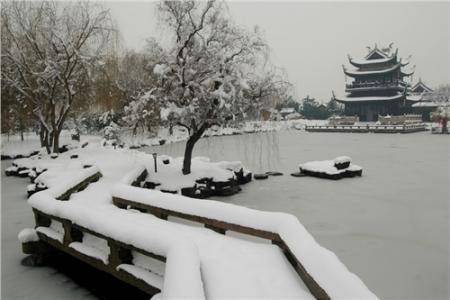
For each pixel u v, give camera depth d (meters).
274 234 5.27
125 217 7.04
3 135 30.73
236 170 17.72
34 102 22.89
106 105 25.70
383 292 7.29
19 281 7.27
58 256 8.17
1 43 21.73
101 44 23.36
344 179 19.36
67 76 22.33
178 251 4.16
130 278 5.48
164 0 14.80
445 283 7.59
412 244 9.84
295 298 3.97
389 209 13.40
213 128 16.55
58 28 22.28
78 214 6.52
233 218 5.75
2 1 22.09
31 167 20.17
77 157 20.02
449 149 34.72
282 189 16.75
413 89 92.50
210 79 14.55
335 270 3.66
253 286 4.24
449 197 15.12
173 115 14.43
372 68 75.94
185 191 13.97
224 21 14.98
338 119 74.19
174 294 3.29
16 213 13.08
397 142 43.53
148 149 34.59
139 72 20.14
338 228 11.27
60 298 6.61
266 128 17.27
